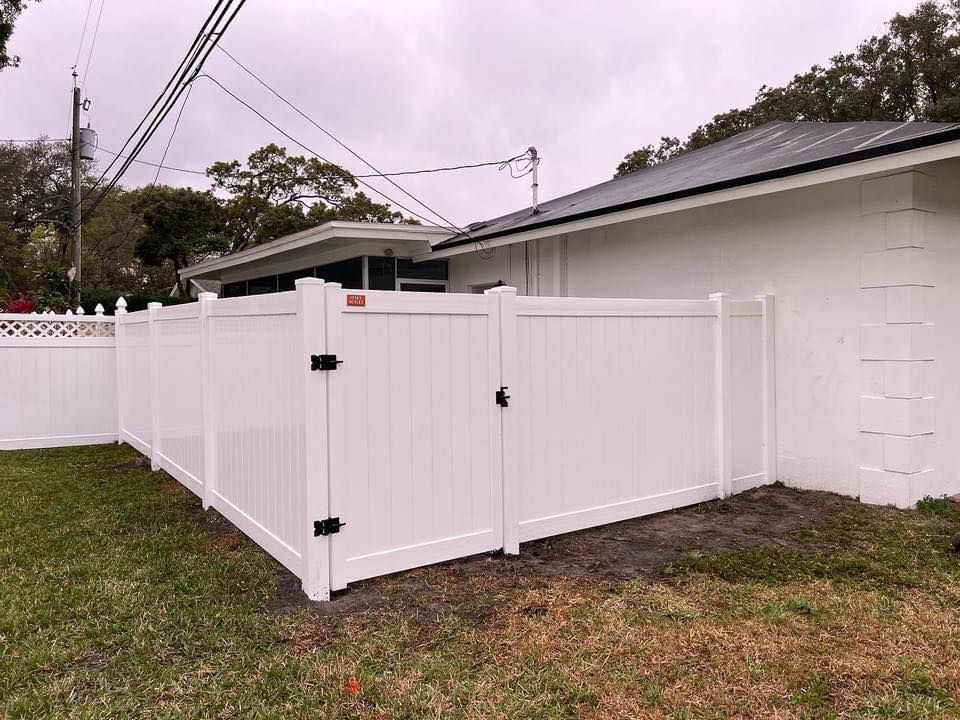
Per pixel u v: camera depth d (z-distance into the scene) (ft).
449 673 9.18
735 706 8.39
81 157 67.00
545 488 15.06
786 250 20.03
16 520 16.99
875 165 15.94
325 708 8.38
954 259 18.38
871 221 17.78
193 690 8.83
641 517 16.90
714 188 19.42
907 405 17.15
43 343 29.17
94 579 12.87
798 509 17.58
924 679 8.93
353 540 12.18
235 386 15.72
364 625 10.73
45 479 22.13
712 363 18.61
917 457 17.46
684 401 17.89
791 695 8.62
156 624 10.82
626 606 11.43
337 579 11.94
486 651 9.86
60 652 9.86
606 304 16.03
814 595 11.87
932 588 12.12
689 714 8.23
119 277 119.03
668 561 13.74
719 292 20.90
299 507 12.08
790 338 19.98
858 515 16.84
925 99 73.82
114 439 30.78
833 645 9.96
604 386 16.10
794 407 19.94
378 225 33.78
